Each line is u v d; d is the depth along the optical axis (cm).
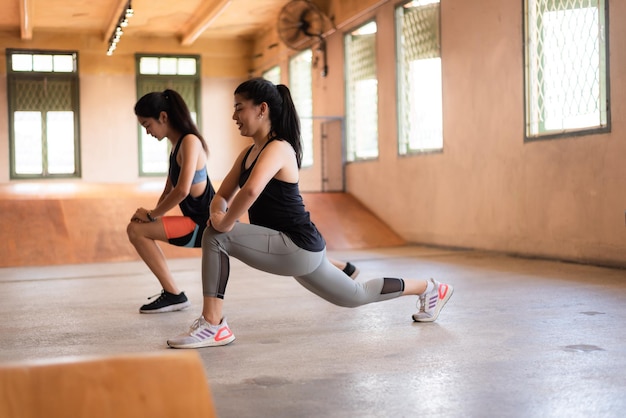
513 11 732
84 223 867
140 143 1568
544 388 229
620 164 599
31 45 1495
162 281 406
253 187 271
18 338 336
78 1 1288
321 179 1234
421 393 224
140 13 1376
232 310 410
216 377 249
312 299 451
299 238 286
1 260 772
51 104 1515
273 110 287
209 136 1611
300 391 229
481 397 219
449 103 854
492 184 776
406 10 955
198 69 1599
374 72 1062
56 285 570
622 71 597
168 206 374
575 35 658
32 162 1509
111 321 380
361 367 261
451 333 325
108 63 1545
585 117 650
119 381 92
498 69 760
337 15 1157
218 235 289
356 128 1132
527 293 458
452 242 859
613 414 201
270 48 1498
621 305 402
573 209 655
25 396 88
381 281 325
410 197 954
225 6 1205
